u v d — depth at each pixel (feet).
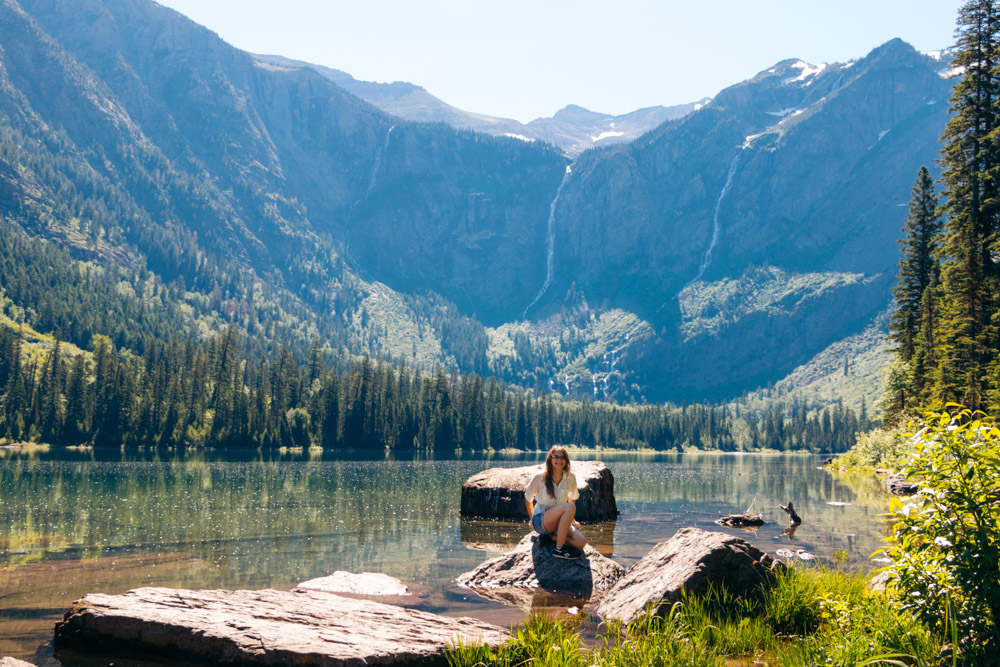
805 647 23.43
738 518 67.00
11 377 420.77
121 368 436.35
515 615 31.17
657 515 77.56
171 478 150.00
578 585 37.19
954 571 20.59
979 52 148.05
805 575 33.32
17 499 93.25
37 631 27.12
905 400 202.59
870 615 25.11
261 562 44.57
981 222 144.77
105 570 40.96
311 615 26.86
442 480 153.28
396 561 46.01
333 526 65.36
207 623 24.56
